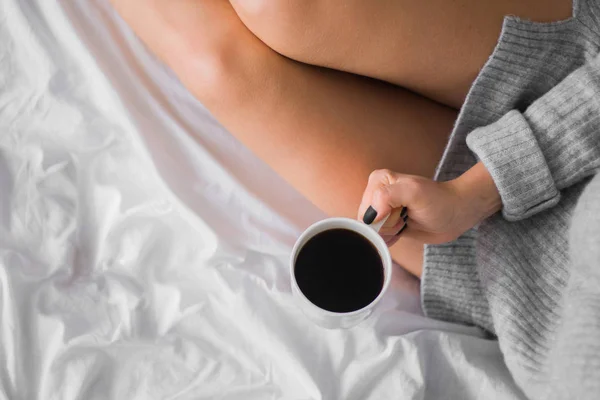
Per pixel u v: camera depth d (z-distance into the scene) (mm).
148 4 829
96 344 831
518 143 760
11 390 812
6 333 820
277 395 829
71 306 847
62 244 869
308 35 776
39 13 917
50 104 903
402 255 873
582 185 791
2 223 872
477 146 767
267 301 856
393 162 834
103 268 875
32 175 888
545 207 783
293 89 813
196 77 814
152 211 885
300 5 755
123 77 917
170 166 893
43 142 900
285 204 909
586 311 689
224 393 831
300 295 713
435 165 849
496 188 784
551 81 816
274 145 829
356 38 781
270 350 832
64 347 821
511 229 811
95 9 930
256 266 872
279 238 892
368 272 732
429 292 867
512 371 781
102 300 854
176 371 833
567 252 779
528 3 782
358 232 740
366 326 841
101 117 907
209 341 847
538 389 741
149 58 923
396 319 863
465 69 812
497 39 786
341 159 822
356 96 839
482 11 776
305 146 822
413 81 837
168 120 909
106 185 894
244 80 804
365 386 832
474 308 857
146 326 847
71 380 814
